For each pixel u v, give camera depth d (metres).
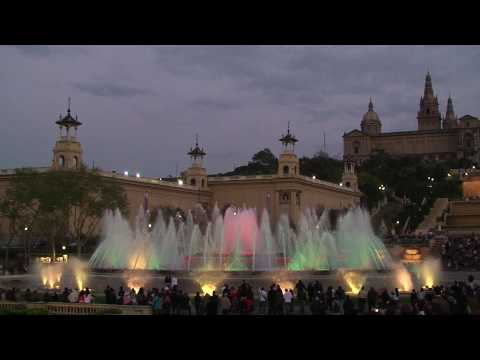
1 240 103.19
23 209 90.88
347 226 75.44
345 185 184.88
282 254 66.38
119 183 116.56
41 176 88.19
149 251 70.00
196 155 152.75
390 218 144.12
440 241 88.56
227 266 65.31
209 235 83.06
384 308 34.09
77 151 108.94
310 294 39.69
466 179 163.38
